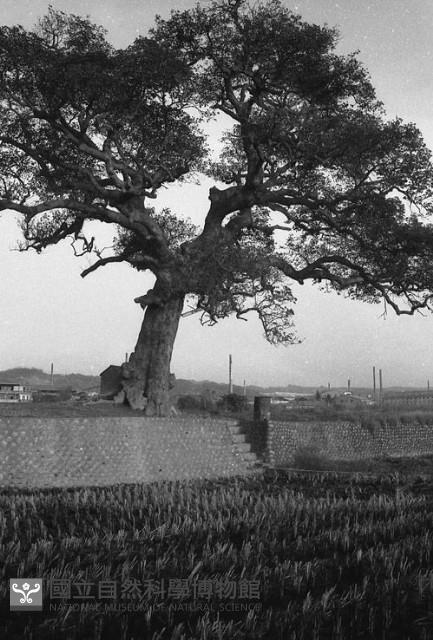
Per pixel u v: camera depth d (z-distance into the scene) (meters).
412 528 9.38
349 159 22.89
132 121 22.61
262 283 23.14
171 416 23.59
